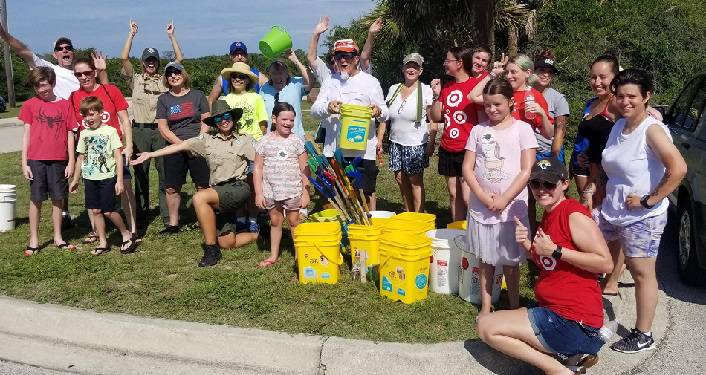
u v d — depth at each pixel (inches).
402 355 156.6
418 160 257.3
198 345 170.9
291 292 198.8
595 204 195.5
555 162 144.3
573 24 652.7
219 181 242.1
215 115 241.9
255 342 166.7
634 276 164.7
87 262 234.7
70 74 281.3
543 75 220.4
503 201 163.6
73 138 248.8
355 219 222.8
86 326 181.2
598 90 190.2
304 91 301.3
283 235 265.6
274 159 223.8
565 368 143.9
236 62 297.4
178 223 284.0
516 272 179.0
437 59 645.9
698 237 201.3
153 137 282.8
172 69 263.7
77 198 357.7
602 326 143.7
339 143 234.1
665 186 150.7
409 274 187.0
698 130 220.5
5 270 223.6
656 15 625.3
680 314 192.9
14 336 184.9
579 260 137.8
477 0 501.0
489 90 165.8
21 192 376.2
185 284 211.6
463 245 189.0
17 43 264.8
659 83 580.4
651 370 157.9
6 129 864.9
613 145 165.2
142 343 175.3
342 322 177.3
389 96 262.4
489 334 146.7
